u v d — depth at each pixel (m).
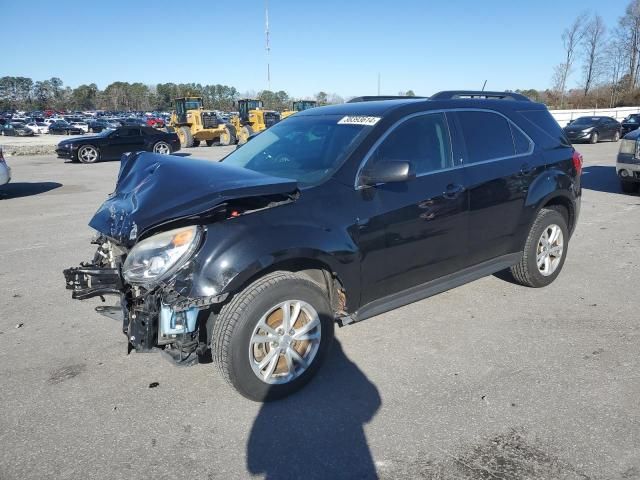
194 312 3.10
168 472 2.69
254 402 3.31
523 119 4.90
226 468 2.72
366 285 3.66
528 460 2.71
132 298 3.16
